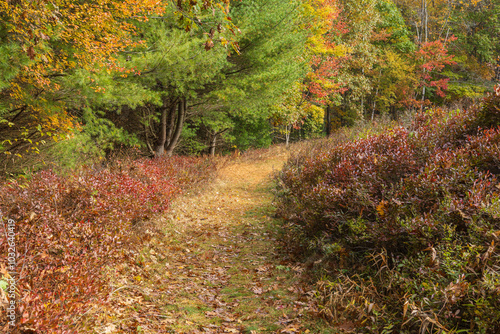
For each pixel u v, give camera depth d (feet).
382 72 112.47
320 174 21.97
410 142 18.76
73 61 21.33
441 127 20.13
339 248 15.85
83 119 30.07
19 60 17.65
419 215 13.37
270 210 31.86
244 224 27.71
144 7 21.80
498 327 9.18
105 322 11.53
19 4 13.66
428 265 11.73
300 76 61.57
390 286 12.12
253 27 36.47
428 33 119.65
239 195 39.93
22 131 23.62
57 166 23.43
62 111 23.31
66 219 14.89
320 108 93.20
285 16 41.45
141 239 20.18
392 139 20.58
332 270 15.99
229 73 41.47
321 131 110.01
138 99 26.78
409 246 13.55
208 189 39.93
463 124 19.12
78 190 16.74
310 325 12.40
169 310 13.66
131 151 33.50
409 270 12.75
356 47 99.30
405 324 10.84
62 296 9.84
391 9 113.60
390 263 14.32
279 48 44.11
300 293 14.93
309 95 91.09
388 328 10.80
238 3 39.17
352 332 11.75
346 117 115.34
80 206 16.11
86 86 22.62
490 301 9.67
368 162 18.07
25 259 10.19
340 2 96.84
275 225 26.40
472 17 114.52
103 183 18.88
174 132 48.21
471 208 11.98
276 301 14.52
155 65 27.89
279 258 19.83
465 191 13.17
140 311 13.19
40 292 9.80
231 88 39.19
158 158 40.57
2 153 23.16
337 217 16.97
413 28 128.88
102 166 28.07
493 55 114.01
